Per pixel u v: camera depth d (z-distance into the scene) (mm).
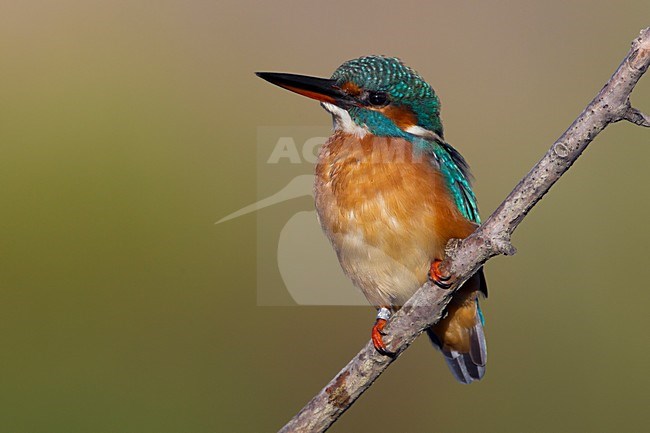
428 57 14078
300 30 14172
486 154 13508
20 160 12102
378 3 14344
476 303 7023
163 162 12469
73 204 11836
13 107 12727
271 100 13625
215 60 13766
